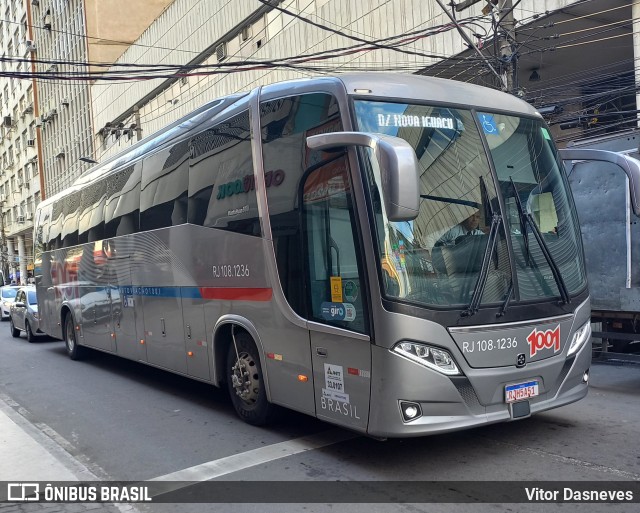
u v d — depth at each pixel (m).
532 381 5.17
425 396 4.69
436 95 5.46
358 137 4.64
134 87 34.12
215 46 26.33
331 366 5.25
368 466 5.22
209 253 7.06
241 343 6.69
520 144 5.71
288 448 5.84
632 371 9.01
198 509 4.56
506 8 11.74
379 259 4.77
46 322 14.65
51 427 7.30
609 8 13.27
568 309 5.46
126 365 11.79
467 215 5.12
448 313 4.79
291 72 21.17
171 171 8.12
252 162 6.27
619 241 8.22
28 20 54.53
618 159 5.96
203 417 7.29
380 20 17.38
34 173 54.47
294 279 5.68
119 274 9.84
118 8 41.12
